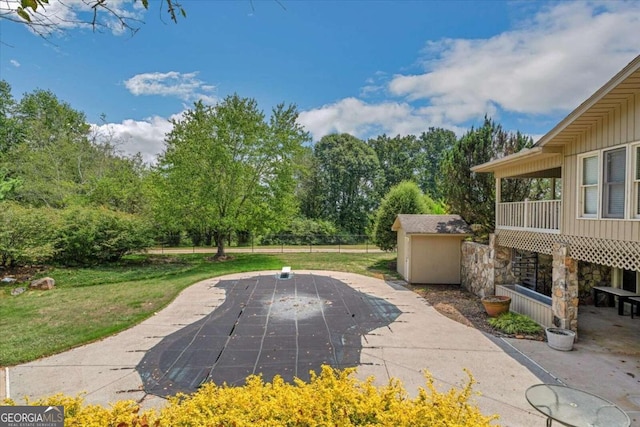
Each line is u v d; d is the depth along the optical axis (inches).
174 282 478.3
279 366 223.5
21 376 208.7
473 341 266.1
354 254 822.5
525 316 315.6
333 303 376.5
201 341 266.5
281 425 103.5
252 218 712.4
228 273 550.0
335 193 1473.9
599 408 129.0
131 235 610.5
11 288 433.7
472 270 431.8
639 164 215.0
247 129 691.4
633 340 264.5
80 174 895.7
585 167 260.4
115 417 108.9
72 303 372.2
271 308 356.5
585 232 254.4
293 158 757.3
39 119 975.0
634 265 215.5
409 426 102.7
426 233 461.7
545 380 201.9
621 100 222.2
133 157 1035.3
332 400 112.8
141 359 233.5
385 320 319.3
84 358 235.0
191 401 118.0
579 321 308.3
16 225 482.0
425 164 1752.0
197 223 713.6
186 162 668.7
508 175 364.2
